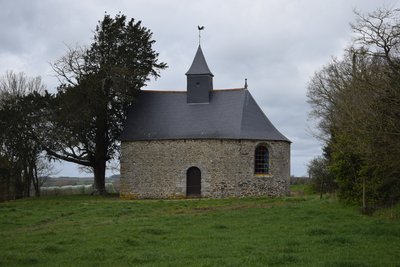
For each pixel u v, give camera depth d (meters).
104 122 36.44
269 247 12.46
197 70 35.38
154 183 33.41
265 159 33.91
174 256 11.40
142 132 34.16
